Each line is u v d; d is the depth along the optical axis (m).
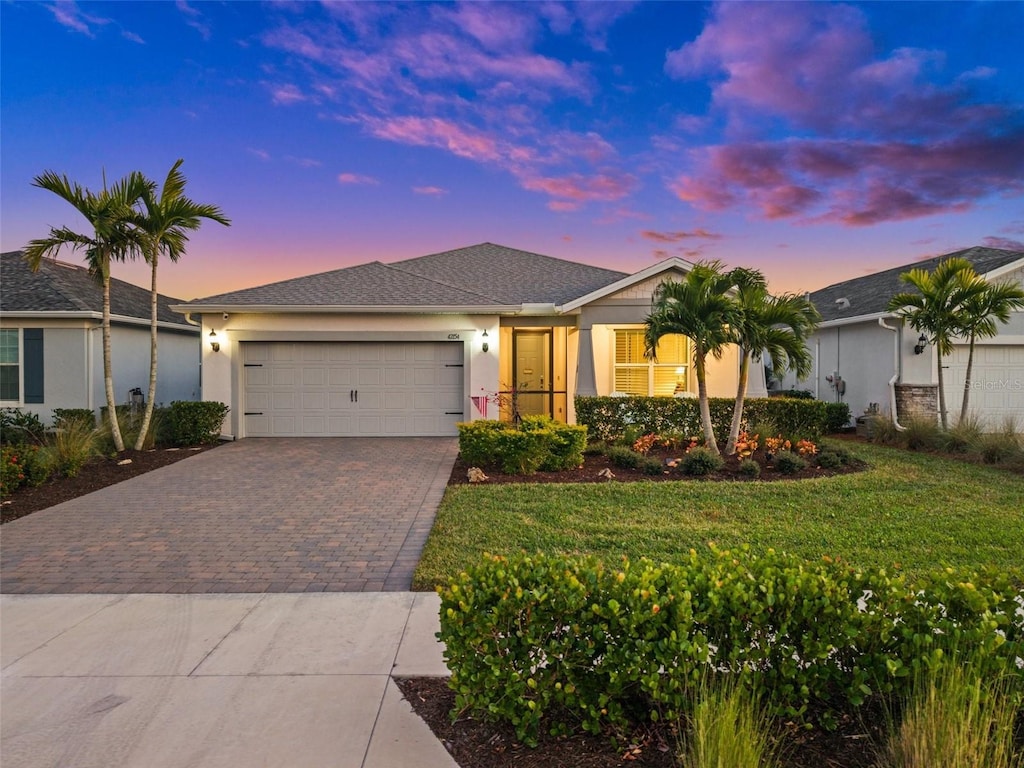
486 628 2.69
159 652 3.84
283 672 3.56
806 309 10.08
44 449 9.96
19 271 15.49
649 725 2.79
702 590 2.82
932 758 2.17
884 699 2.74
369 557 5.78
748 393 14.07
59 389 14.05
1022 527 6.34
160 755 2.77
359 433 14.31
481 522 6.73
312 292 14.52
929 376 14.52
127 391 15.45
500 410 13.90
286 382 14.20
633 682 2.74
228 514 7.37
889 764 2.37
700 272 9.80
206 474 9.86
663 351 14.11
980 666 2.47
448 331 14.23
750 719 2.36
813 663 2.69
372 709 3.15
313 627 4.21
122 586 5.06
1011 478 9.03
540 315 14.73
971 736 2.21
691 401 12.22
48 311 13.70
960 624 2.71
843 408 14.86
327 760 2.71
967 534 6.07
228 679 3.48
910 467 9.95
